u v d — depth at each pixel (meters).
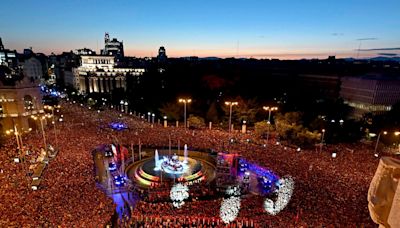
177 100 89.44
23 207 28.98
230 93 91.31
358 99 96.12
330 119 71.94
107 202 31.75
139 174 45.56
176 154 54.12
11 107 68.69
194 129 70.62
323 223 26.48
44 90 152.75
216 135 63.56
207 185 41.19
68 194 32.56
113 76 164.25
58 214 28.08
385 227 4.37
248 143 57.22
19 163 43.81
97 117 87.50
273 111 77.75
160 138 61.84
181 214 29.78
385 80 88.44
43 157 45.69
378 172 4.75
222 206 31.38
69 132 64.62
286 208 29.84
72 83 188.62
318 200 31.56
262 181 40.97
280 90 104.44
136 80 134.38
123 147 51.53
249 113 74.81
